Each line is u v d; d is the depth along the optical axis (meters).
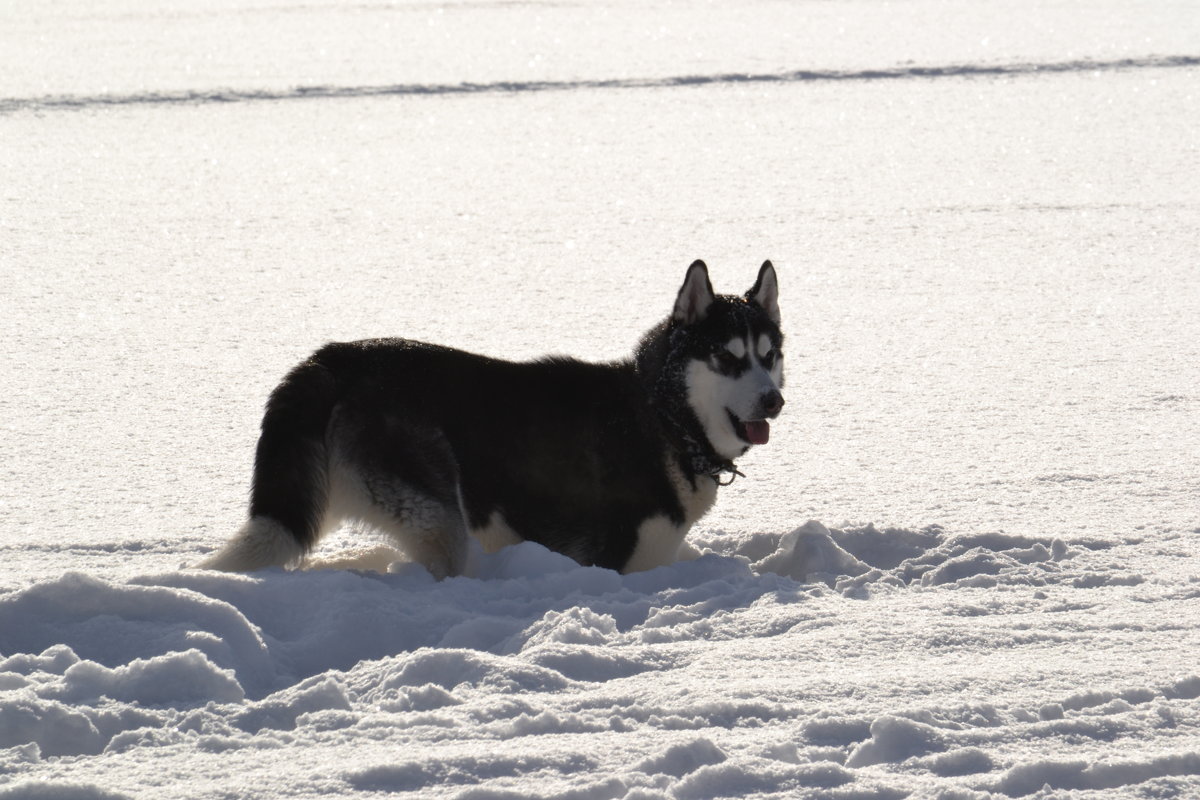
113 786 4.98
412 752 5.27
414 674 6.31
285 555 8.03
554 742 5.41
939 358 15.54
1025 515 9.92
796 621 7.21
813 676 6.24
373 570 8.58
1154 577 8.09
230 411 13.04
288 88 40.53
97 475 10.98
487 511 8.87
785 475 11.28
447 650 6.45
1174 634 6.89
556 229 23.55
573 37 54.69
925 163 30.41
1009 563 8.41
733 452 9.19
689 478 8.99
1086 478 11.00
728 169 29.61
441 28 57.56
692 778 5.02
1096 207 25.41
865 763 5.34
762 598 7.64
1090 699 5.91
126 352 15.36
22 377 14.20
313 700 5.94
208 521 9.74
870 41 53.69
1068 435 12.41
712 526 9.85
